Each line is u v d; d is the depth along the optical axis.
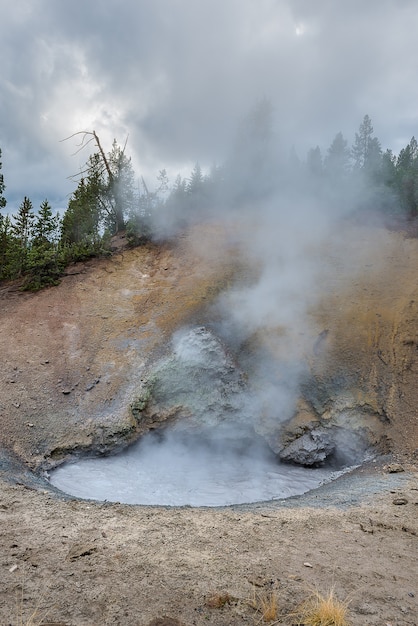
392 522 7.61
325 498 9.24
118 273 18.83
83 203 23.09
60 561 5.64
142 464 12.30
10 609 4.43
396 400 12.79
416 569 5.89
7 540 6.30
